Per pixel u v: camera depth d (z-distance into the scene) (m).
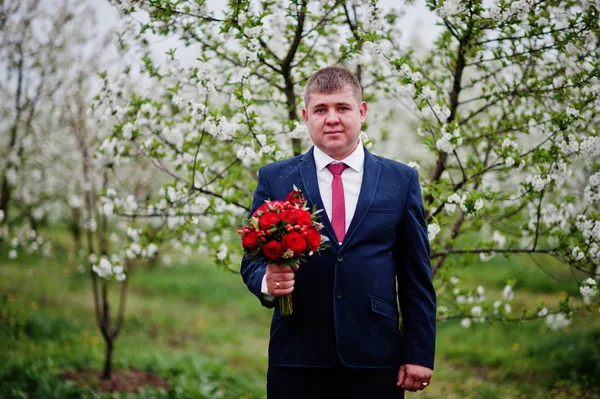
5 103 6.95
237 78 2.99
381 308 1.92
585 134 3.23
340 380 1.90
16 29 6.45
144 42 3.20
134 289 11.18
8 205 7.46
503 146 2.90
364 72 3.67
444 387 5.60
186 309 9.86
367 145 2.78
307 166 2.07
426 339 1.94
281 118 3.51
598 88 2.72
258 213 1.83
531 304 8.56
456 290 3.65
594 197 2.75
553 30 2.72
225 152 3.77
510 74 3.32
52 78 6.33
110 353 5.50
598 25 2.62
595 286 2.82
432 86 2.93
